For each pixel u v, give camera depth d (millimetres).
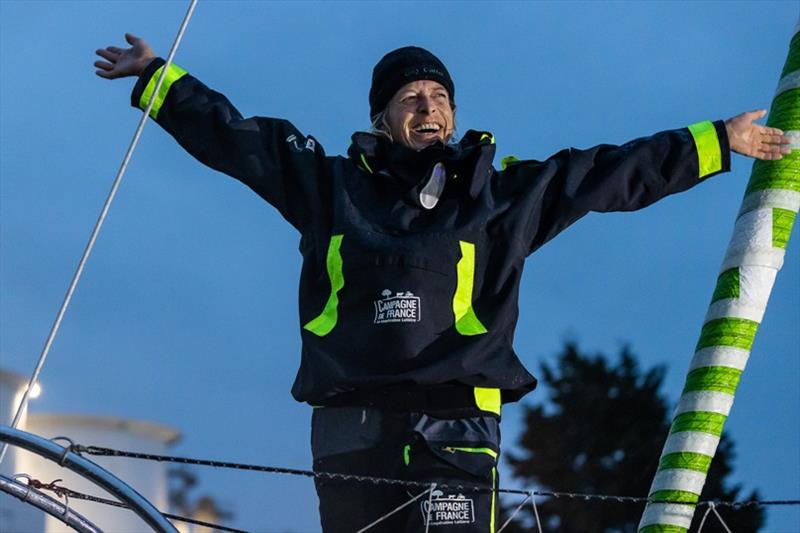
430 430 5754
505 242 5992
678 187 6285
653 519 6449
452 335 5797
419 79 6293
